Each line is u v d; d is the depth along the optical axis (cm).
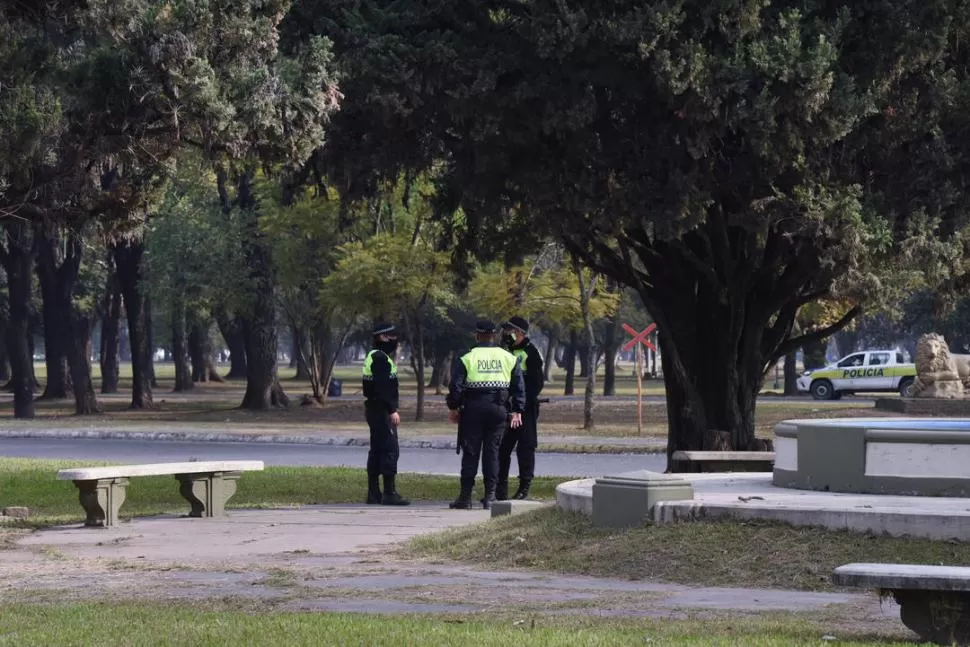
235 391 9525
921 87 2445
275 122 1917
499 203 2603
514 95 2350
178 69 1808
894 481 1466
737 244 2831
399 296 5334
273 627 888
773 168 2378
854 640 884
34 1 1866
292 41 2397
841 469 1510
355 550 1472
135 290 6556
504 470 2089
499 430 2012
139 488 2456
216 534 1669
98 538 1623
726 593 1116
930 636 886
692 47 2242
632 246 2892
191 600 1075
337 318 6253
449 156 2711
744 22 2270
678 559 1223
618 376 13500
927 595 888
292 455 3697
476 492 2427
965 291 2834
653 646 808
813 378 7262
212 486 1938
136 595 1112
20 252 5672
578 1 2334
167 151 1952
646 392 9019
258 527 1761
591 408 4816
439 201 3086
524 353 2081
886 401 4925
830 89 2281
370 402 2159
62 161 1923
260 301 6162
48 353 7794
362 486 2483
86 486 1764
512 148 2472
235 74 1891
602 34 2283
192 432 4475
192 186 6419
